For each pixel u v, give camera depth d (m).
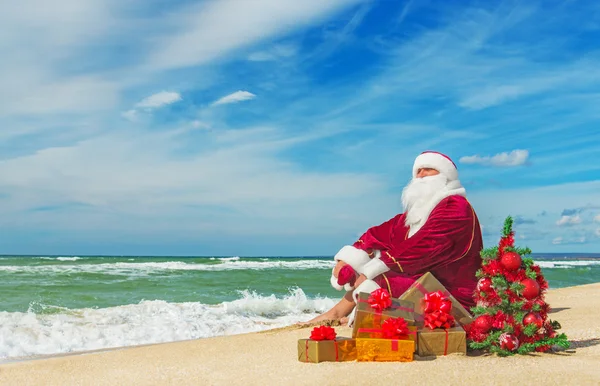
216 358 4.49
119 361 4.63
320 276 19.97
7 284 14.61
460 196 4.69
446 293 4.11
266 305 10.05
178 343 5.60
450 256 4.50
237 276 19.55
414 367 3.47
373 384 3.09
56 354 6.17
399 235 5.05
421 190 4.74
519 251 4.04
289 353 4.46
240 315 9.05
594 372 3.27
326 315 5.91
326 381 3.22
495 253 4.04
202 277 18.78
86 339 6.91
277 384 3.30
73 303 11.09
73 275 18.44
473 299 4.48
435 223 4.51
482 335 3.98
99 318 8.30
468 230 4.52
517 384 3.01
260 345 5.06
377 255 5.23
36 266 24.75
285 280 17.94
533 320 3.91
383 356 3.72
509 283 3.97
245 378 3.55
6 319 7.94
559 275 23.95
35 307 10.00
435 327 3.93
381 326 3.83
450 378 3.16
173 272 21.67
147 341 7.03
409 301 4.00
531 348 3.93
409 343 3.70
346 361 3.80
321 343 3.81
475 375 3.22
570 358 3.75
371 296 3.90
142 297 12.34
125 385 3.67
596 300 8.62
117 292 13.30
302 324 5.89
